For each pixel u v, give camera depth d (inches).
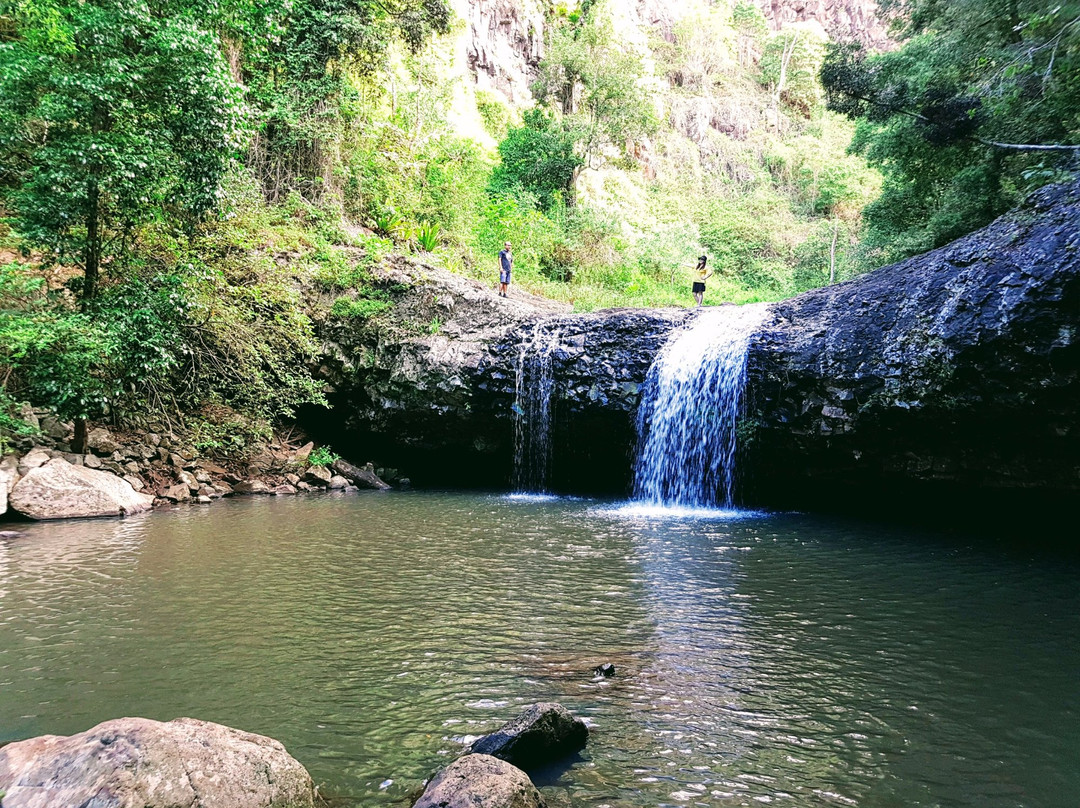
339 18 766.5
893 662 204.8
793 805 130.3
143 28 419.5
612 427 577.3
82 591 279.1
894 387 415.8
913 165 719.1
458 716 168.9
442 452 655.1
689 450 534.0
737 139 2062.0
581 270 1070.4
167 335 475.8
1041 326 346.9
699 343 534.0
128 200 439.5
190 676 195.2
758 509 506.6
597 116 1288.1
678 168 1798.7
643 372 559.5
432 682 190.1
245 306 583.5
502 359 602.9
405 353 633.0
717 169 1889.8
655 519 456.4
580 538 390.3
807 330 479.5
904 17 709.3
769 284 1493.6
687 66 2117.4
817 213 1824.6
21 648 216.8
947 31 637.9
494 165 1280.8
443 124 1015.0
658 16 2230.6
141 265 479.5
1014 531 409.4
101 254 468.4
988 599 270.2
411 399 628.1
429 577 301.9
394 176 880.3
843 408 446.3
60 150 411.5
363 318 652.7
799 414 473.4
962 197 629.9
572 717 154.4
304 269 645.9
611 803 130.6
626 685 187.9
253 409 602.2
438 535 396.2
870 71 577.3
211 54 432.5
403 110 1009.5
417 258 717.9
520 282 941.8
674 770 143.4
